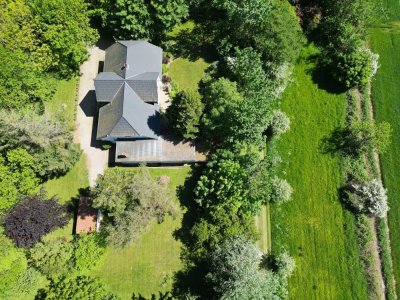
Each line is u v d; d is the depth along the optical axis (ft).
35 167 148.36
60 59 167.63
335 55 189.37
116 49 170.91
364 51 185.16
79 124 172.86
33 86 160.15
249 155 155.02
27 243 145.28
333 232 164.35
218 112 152.87
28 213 144.77
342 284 157.38
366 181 169.37
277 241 161.99
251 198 151.23
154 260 156.97
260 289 138.21
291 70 183.73
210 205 153.48
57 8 154.92
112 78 161.27
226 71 178.50
